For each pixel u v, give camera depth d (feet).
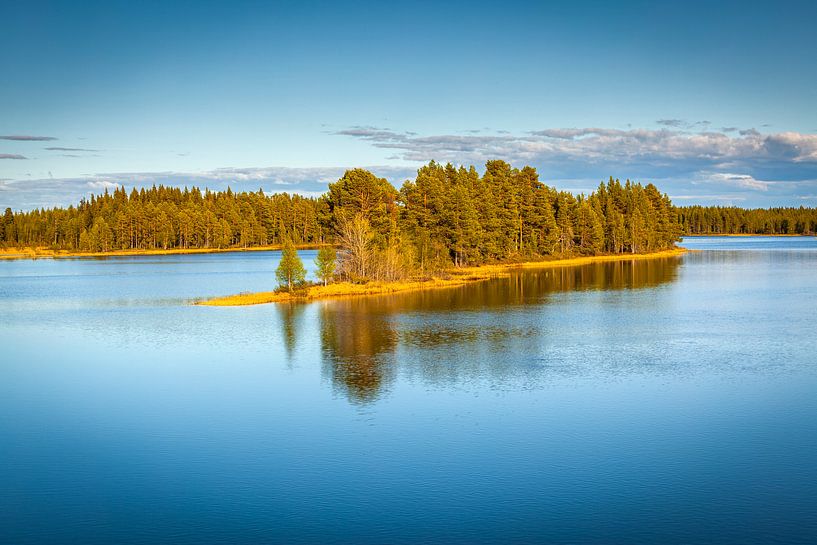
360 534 77.61
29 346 188.96
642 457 98.48
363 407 124.16
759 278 360.07
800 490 87.25
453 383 139.44
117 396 135.33
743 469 93.97
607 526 78.59
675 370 148.66
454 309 246.47
